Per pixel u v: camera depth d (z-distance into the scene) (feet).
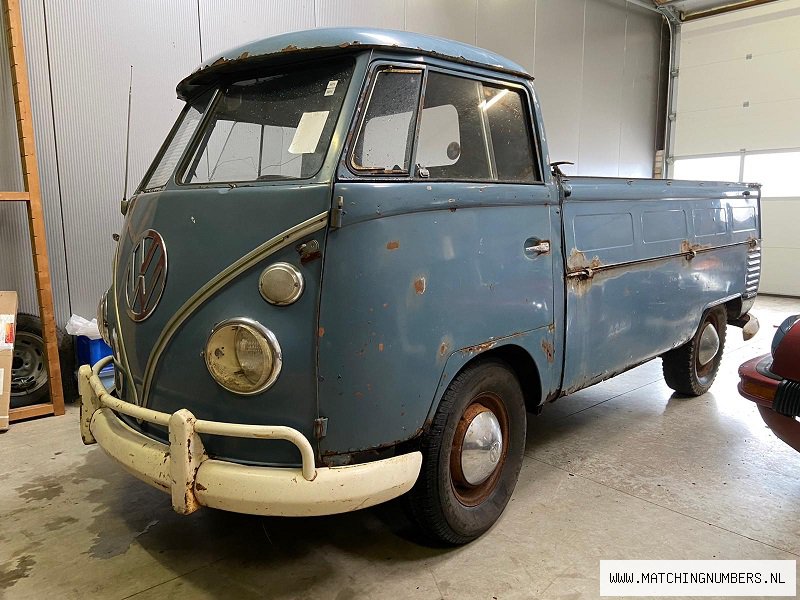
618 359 10.91
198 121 8.42
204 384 6.77
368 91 6.89
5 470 10.85
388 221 6.62
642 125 35.12
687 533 8.65
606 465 10.96
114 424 7.47
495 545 8.32
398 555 8.10
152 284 7.27
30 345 14.06
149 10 15.44
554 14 27.61
